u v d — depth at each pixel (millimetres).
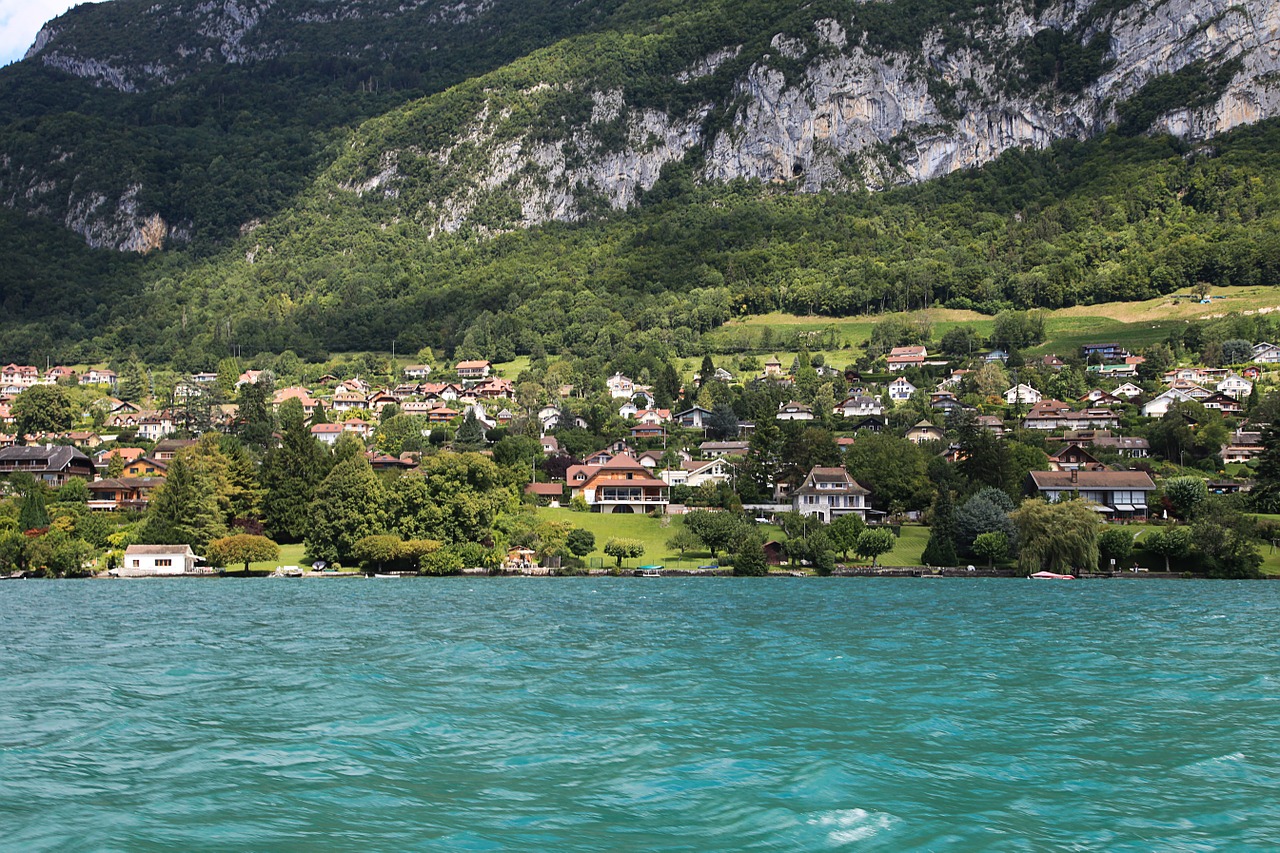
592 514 157000
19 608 85875
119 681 51062
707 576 122750
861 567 125125
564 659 57812
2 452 185500
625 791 32844
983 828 29453
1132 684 50281
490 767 35562
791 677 52125
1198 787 33438
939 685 50000
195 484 138875
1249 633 68750
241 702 46000
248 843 28344
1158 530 133125
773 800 31844
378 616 79000
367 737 39656
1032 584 111125
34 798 32156
